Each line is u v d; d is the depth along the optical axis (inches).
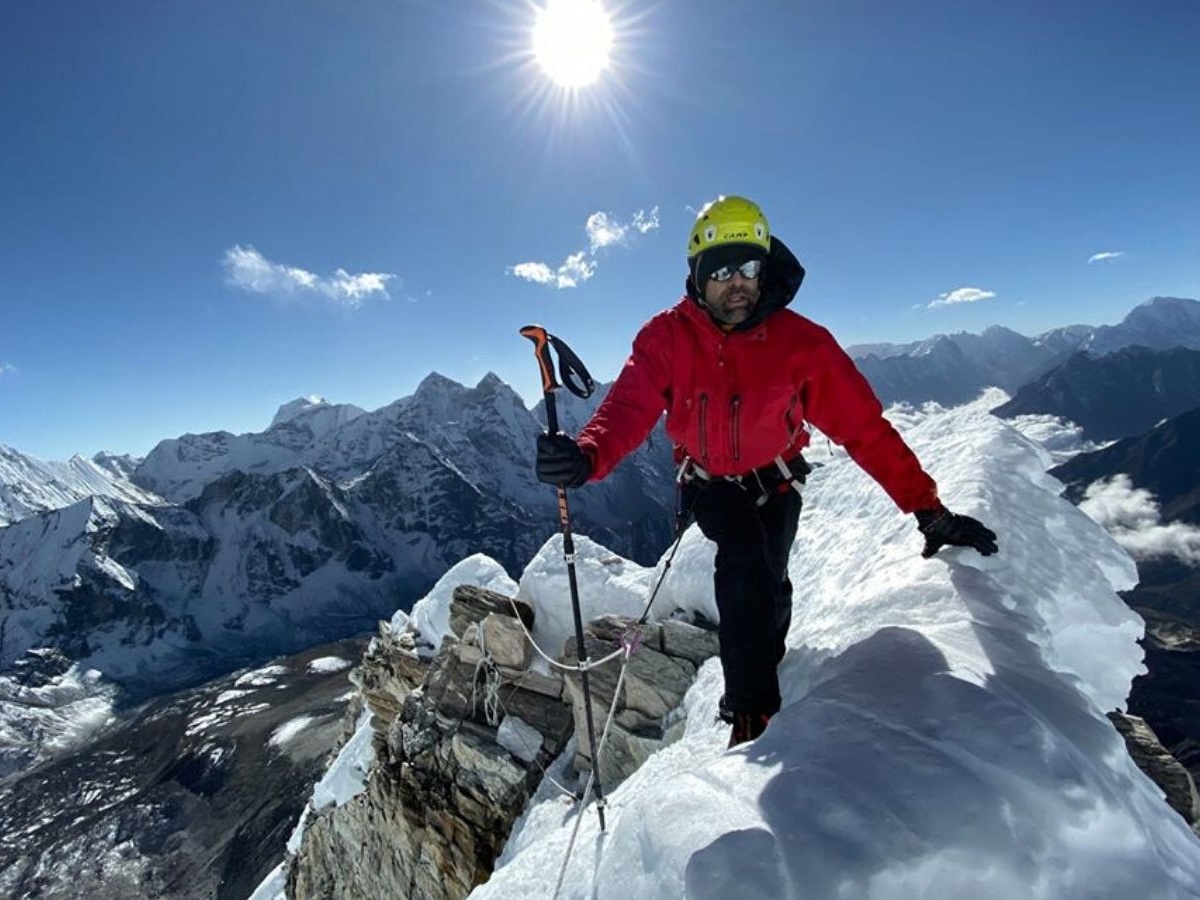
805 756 99.9
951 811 83.3
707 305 138.6
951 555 166.2
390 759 461.7
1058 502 206.2
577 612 163.9
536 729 378.3
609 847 106.3
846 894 77.7
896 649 126.0
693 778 105.4
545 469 129.3
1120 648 161.3
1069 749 92.3
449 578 579.8
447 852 394.0
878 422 145.3
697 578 346.0
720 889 79.7
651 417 142.6
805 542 293.0
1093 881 77.6
